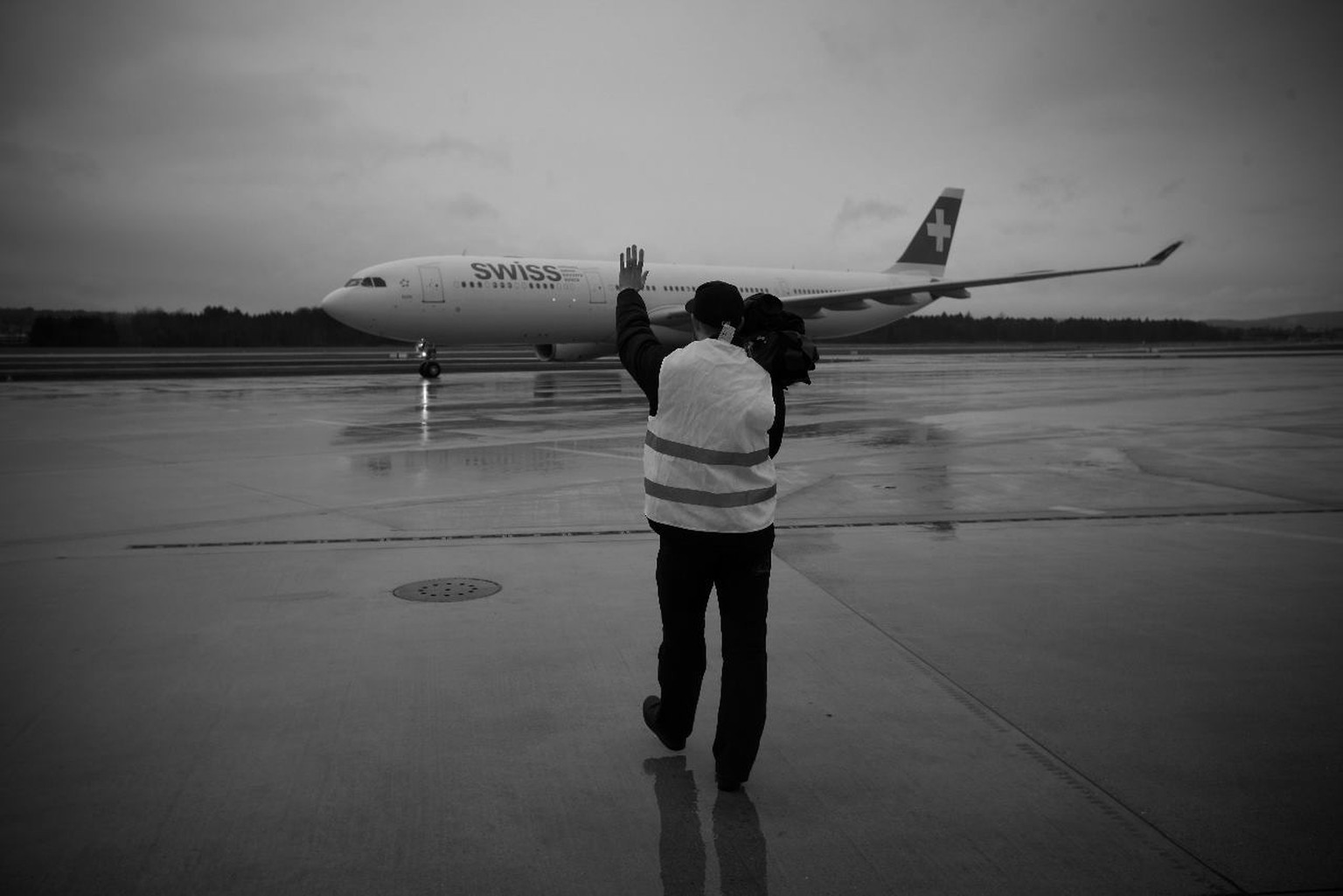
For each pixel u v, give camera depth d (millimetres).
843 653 4195
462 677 3920
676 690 3180
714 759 3209
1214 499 8055
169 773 3051
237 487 8609
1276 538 6559
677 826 2775
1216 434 13344
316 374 31641
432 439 12484
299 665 4020
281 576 5457
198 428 13836
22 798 2875
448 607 4879
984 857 2604
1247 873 2504
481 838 2693
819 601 4973
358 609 4812
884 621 4648
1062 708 3592
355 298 26266
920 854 2621
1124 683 3840
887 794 2961
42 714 3488
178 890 2420
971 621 4648
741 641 3068
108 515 7277
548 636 4422
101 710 3535
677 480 3078
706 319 3170
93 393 21922
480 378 29062
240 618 4656
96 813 2795
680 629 3162
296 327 86500
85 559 5867
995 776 3062
